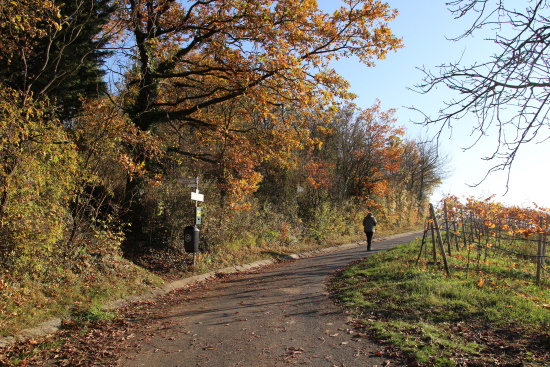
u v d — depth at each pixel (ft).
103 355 18.92
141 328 23.43
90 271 31.40
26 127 24.30
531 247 40.42
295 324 22.30
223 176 54.44
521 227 37.40
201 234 48.39
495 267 32.76
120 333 22.56
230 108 56.75
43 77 41.93
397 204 120.26
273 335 20.51
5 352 18.84
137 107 48.24
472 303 23.08
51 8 29.84
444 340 18.06
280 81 47.85
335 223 83.76
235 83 48.80
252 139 56.08
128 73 45.70
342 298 27.50
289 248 63.93
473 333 18.98
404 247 49.11
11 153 24.06
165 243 45.85
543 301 23.21
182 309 27.94
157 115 49.60
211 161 53.78
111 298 29.22
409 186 149.79
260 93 47.70
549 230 30.07
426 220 38.63
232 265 47.42
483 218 37.93
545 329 18.60
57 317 24.03
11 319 21.62
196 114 58.65
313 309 25.48
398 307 23.84
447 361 15.55
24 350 19.24
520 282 27.66
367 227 60.44
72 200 33.35
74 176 31.19
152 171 48.52
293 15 45.70
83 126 39.50
